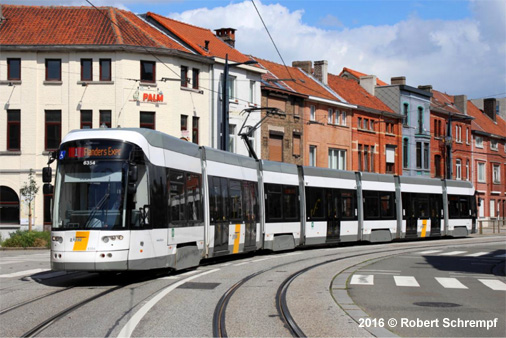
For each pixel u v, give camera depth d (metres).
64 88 40.06
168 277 17.84
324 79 60.56
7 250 31.88
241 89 46.47
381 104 65.75
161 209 17.25
